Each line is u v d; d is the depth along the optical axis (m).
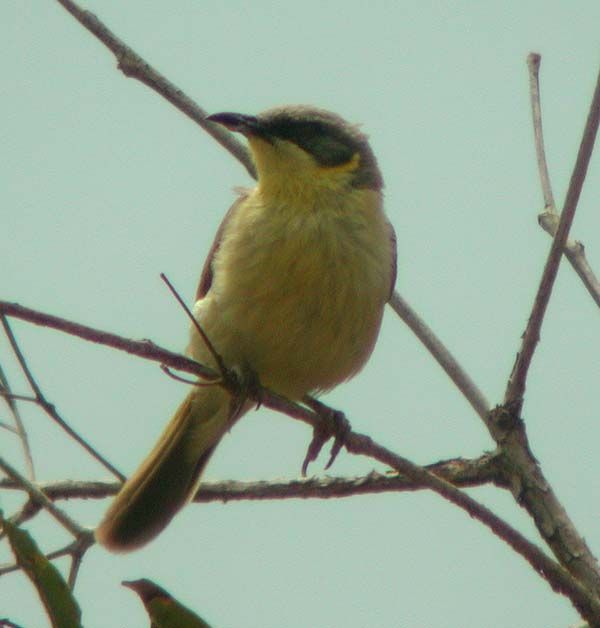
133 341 7.75
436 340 9.88
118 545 11.02
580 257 9.48
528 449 8.81
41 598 6.91
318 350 10.86
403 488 9.62
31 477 7.96
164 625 6.90
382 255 11.13
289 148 11.16
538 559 7.94
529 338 8.70
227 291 10.75
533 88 10.45
